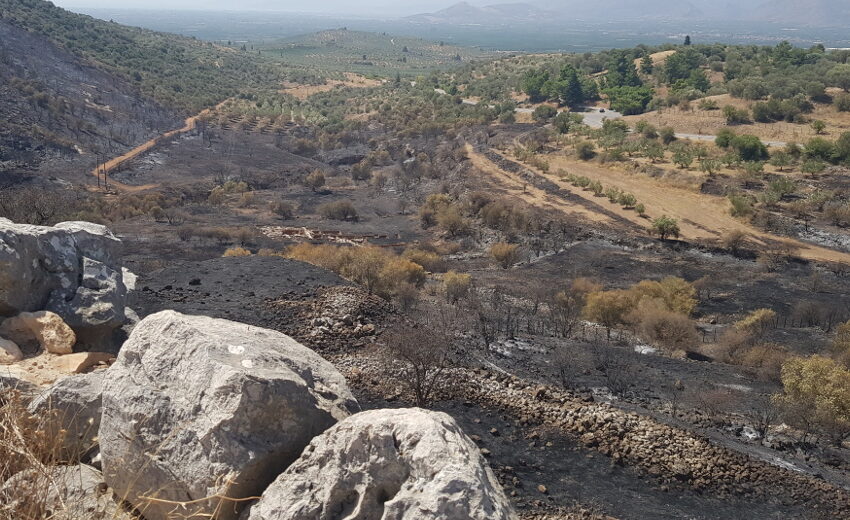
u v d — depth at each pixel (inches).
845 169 3186.5
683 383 1130.7
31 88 5177.2
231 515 214.4
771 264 2335.1
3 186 3617.1
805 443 946.1
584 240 2682.1
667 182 3319.4
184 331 251.3
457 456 187.2
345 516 193.9
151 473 226.2
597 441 786.2
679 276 2245.3
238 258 1241.4
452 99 6747.1
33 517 165.9
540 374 1061.8
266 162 5118.1
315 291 1057.5
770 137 3880.4
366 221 3346.5
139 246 2534.5
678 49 7219.5
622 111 5339.6
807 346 1487.5
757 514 717.3
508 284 2085.4
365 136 5885.8
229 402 221.8
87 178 4170.8
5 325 367.2
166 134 5634.8
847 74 4611.2
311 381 264.4
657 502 695.7
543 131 4603.8
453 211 3011.8
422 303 1478.8
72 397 267.6
